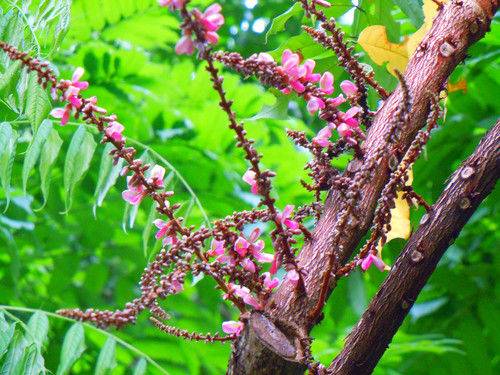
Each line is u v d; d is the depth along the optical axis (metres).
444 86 0.59
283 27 0.71
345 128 0.57
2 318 0.62
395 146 0.57
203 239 0.55
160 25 1.13
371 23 0.75
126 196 0.56
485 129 1.09
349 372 0.57
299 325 0.54
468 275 1.15
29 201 1.00
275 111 0.62
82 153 0.64
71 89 0.55
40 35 0.68
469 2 0.60
